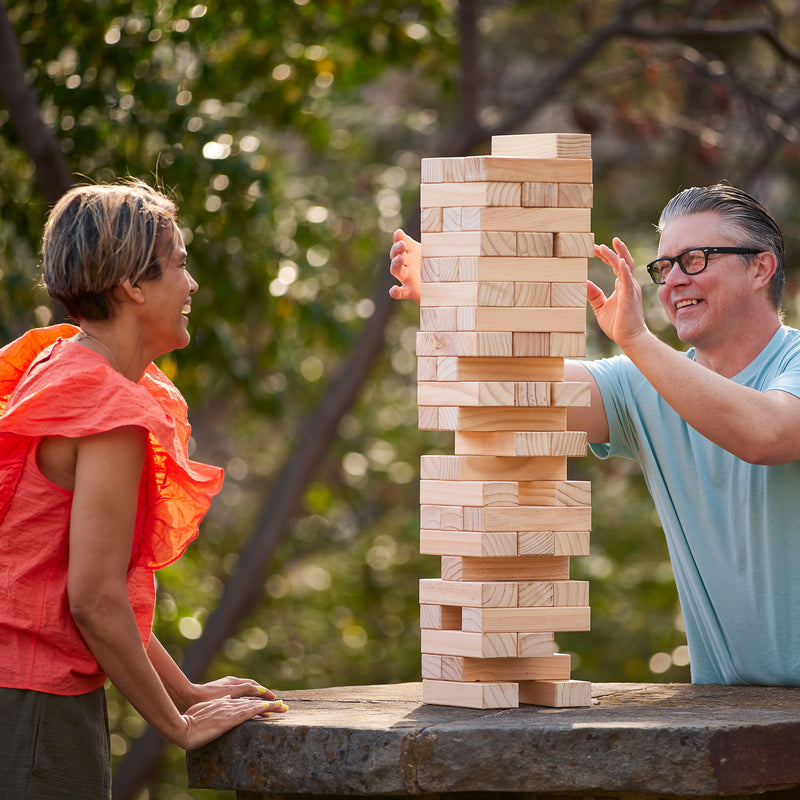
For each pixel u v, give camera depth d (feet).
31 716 20.72
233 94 60.95
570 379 27.91
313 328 65.21
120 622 20.52
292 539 87.25
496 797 23.81
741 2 72.08
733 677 26.96
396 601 89.20
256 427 90.94
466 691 23.08
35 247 54.19
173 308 21.93
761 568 26.00
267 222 60.90
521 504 23.65
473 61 65.21
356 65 65.16
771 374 26.08
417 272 25.07
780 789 21.29
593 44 67.56
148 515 21.72
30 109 45.39
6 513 20.86
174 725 21.74
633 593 84.74
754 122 70.23
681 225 26.84
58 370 20.79
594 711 22.62
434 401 23.57
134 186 22.47
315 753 21.54
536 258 23.08
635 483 83.97
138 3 54.44
